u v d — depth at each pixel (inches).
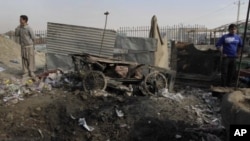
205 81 397.1
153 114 275.0
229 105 146.9
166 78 363.9
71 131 252.7
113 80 344.2
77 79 370.0
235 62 366.0
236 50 365.1
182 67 418.3
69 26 478.0
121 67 352.8
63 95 323.9
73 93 329.7
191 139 230.4
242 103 153.6
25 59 418.0
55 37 484.1
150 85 344.2
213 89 332.8
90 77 338.0
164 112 281.0
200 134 235.1
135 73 355.9
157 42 451.8
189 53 414.3
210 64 402.9
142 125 254.7
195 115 279.3
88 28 471.8
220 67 395.2
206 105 311.1
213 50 404.8
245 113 131.8
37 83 371.2
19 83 372.5
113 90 345.1
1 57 573.0
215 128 243.6
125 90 339.0
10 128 256.8
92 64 348.8
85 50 476.4
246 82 362.0
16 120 268.2
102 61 343.3
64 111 281.1
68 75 386.0
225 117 147.2
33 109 285.6
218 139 224.4
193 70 411.5
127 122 260.8
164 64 519.5
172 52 429.1
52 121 267.6
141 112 277.4
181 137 234.1
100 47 470.9
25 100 308.5
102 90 332.5
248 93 177.3
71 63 479.5
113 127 254.7
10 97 315.3
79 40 476.7
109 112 274.8
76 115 275.3
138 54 457.7
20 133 251.4
